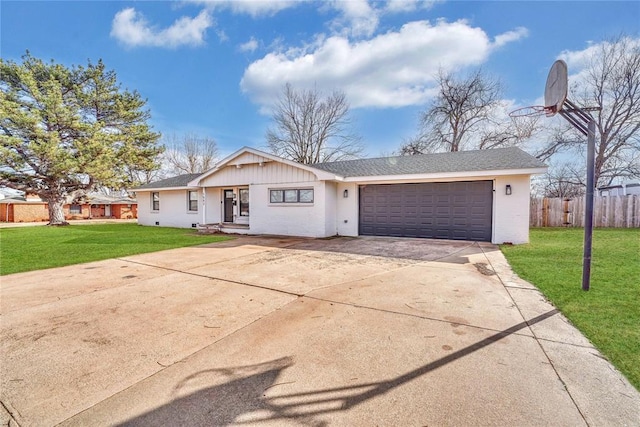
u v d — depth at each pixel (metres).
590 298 3.90
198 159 33.00
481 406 1.95
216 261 6.93
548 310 3.58
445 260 6.78
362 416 1.88
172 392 2.16
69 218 28.33
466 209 9.94
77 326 3.36
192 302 4.13
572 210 13.89
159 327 3.31
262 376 2.34
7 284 5.08
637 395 2.03
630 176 17.44
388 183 11.11
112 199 30.89
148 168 20.78
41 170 17.05
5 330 3.25
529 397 2.03
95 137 17.09
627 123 16.78
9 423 1.86
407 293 4.39
